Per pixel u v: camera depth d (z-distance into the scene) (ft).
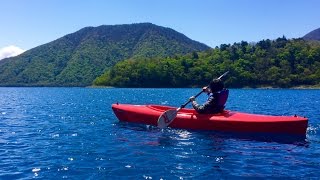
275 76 363.56
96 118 59.06
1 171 24.38
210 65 391.04
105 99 136.77
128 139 36.42
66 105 98.78
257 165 25.88
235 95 181.88
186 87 386.93
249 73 369.91
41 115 66.23
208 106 39.42
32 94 216.33
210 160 27.30
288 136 35.91
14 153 30.14
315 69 364.79
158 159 27.58
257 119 37.06
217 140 35.01
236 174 23.59
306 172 24.07
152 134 39.09
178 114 41.09
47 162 26.84
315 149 31.27
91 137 38.27
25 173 23.85
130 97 154.81
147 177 22.81
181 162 26.66
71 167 25.30
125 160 27.32
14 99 143.43
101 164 26.11
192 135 37.70
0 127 48.06
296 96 166.09
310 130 42.37
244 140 35.09
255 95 181.47
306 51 389.60
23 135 40.50
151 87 394.11
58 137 38.70
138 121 45.11
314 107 86.58
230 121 37.73
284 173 23.80
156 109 45.01
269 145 32.78
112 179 22.44
